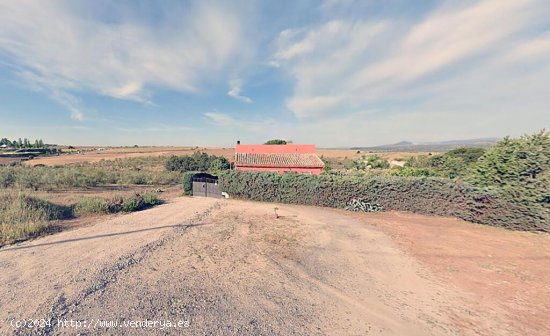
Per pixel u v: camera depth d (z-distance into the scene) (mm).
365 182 15641
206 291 5289
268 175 18812
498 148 12406
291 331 4051
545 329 4297
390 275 6402
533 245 8820
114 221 11266
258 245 8539
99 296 4887
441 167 26281
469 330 4250
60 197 14445
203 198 20031
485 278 6266
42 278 5551
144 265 6500
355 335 4023
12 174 19547
